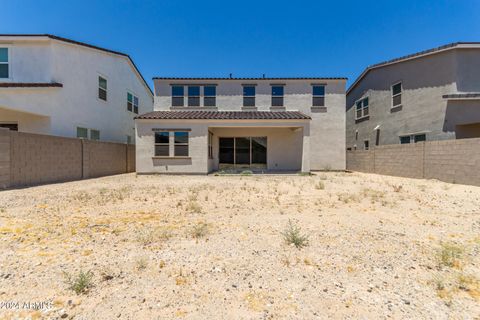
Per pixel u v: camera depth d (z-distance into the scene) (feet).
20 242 12.51
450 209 19.57
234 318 7.10
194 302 7.84
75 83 47.01
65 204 20.79
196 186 31.83
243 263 10.48
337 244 12.47
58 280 9.04
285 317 7.14
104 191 27.12
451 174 33.58
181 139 46.91
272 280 9.16
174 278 9.26
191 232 14.12
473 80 41.32
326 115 57.06
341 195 25.25
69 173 37.27
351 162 60.23
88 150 41.42
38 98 41.32
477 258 10.84
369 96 61.93
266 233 14.06
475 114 39.81
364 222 16.10
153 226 15.17
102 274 9.46
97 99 52.65
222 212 18.65
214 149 56.44
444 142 34.65
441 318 7.10
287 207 20.27
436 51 43.06
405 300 7.93
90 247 12.01
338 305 7.70
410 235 13.70
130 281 9.03
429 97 45.14
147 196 24.76
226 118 46.73
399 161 43.45
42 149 32.45
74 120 46.62
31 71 43.45
